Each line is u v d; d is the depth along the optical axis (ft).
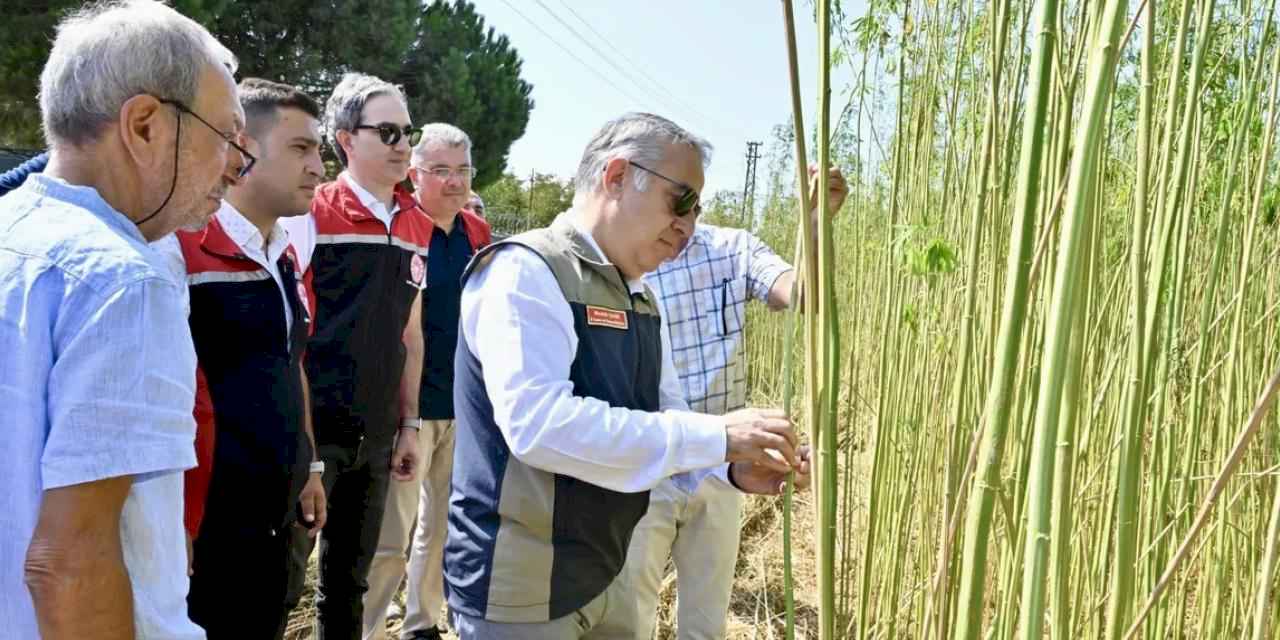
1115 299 5.99
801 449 5.32
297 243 8.56
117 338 3.43
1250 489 6.10
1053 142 3.95
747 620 12.87
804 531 16.03
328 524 9.30
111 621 3.43
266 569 6.67
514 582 5.16
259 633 6.74
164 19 3.93
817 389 3.53
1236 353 5.60
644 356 5.65
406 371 10.09
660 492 7.70
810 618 12.96
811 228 3.44
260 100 6.95
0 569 3.40
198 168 4.05
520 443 4.84
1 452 3.37
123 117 3.76
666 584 12.47
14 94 30.81
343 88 9.35
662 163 5.28
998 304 5.20
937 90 6.52
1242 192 5.86
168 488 3.81
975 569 3.00
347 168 9.30
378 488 9.41
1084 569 5.71
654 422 4.87
